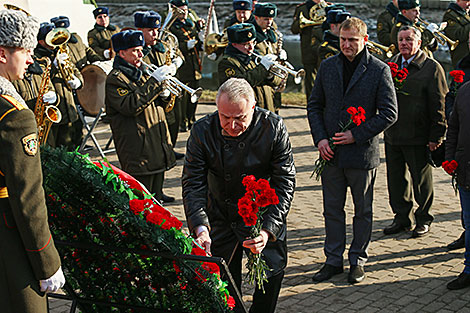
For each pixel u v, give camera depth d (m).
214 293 3.02
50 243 2.89
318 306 4.72
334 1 30.53
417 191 6.03
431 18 25.42
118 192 2.88
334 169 5.14
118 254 3.13
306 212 6.88
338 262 5.25
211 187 3.84
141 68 6.14
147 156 6.14
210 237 3.87
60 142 8.06
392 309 4.63
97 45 11.17
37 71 6.98
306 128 11.09
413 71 5.84
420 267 5.38
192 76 10.79
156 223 2.87
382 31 10.80
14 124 2.77
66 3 11.09
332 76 5.04
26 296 2.91
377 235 6.17
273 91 7.32
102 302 3.35
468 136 4.78
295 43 29.41
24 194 2.78
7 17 2.87
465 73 5.55
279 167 3.72
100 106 8.08
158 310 3.22
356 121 4.71
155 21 7.09
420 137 5.88
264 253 3.72
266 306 3.81
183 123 11.07
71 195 3.02
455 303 4.70
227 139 3.67
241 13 9.16
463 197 4.93
